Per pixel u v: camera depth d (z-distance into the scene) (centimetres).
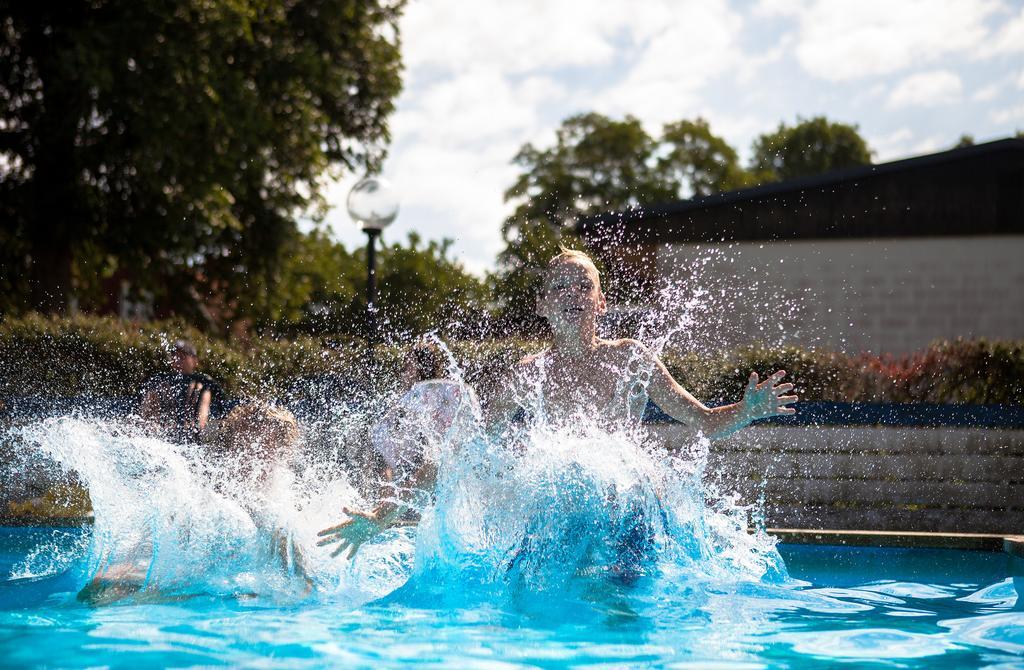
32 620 315
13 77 1664
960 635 296
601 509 349
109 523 391
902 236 1681
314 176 1952
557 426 362
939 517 627
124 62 1501
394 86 2038
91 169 1609
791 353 885
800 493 659
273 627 303
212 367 879
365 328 1023
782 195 1652
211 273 1922
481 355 834
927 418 720
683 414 361
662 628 300
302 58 1788
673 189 3566
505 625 304
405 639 284
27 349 882
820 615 325
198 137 1584
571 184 3553
